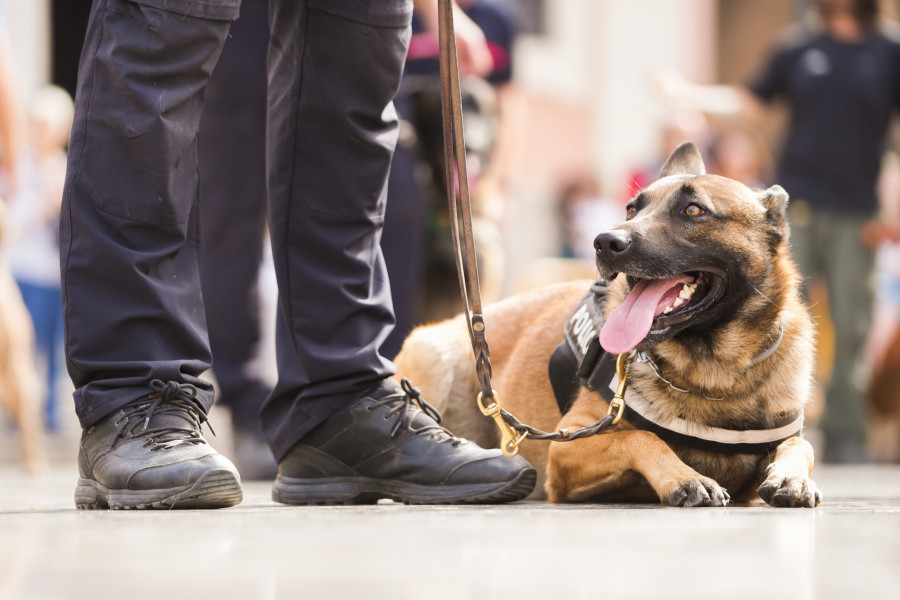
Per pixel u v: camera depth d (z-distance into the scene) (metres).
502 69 7.46
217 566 1.74
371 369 3.33
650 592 1.52
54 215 9.80
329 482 3.35
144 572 1.68
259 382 5.90
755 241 3.60
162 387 3.00
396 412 3.34
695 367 3.40
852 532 2.23
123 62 2.94
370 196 3.36
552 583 1.59
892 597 1.49
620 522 2.46
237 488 2.98
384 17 3.24
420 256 6.05
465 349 4.37
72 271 2.97
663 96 8.91
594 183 14.48
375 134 3.35
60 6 12.19
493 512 2.81
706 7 19.80
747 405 3.41
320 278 3.29
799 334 3.57
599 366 3.52
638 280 3.56
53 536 2.15
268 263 8.62
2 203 6.98
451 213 3.32
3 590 1.52
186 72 3.01
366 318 3.37
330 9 3.20
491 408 3.30
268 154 3.35
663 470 3.18
